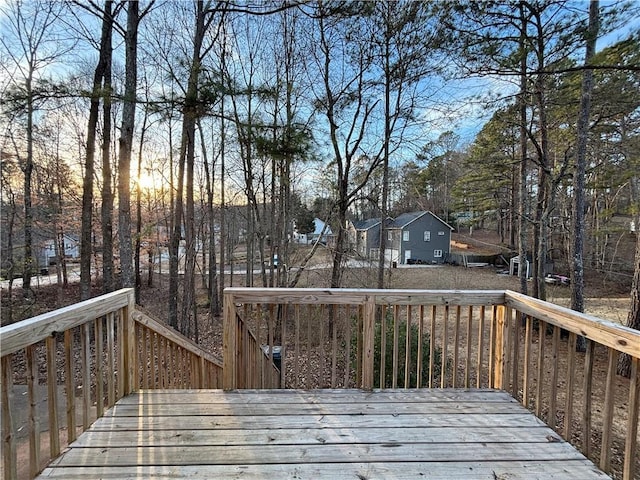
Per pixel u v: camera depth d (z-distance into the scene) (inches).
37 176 427.5
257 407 87.5
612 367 67.0
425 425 80.9
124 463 64.9
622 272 602.9
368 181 403.9
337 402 91.2
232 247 642.8
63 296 488.4
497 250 969.5
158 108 208.8
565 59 263.1
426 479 63.1
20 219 428.8
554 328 83.0
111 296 84.3
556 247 668.1
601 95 270.5
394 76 339.9
